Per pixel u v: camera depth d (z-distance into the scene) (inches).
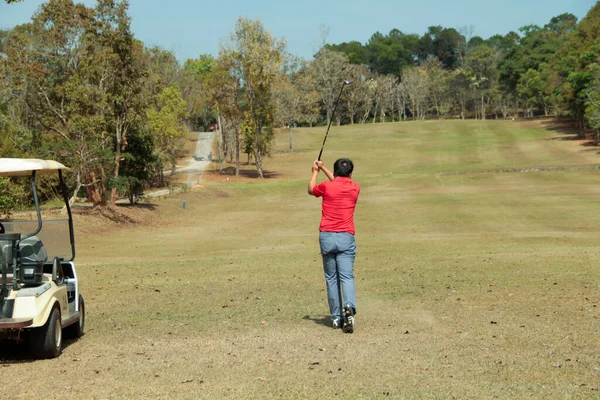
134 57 1437.0
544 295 374.3
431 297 383.6
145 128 1628.9
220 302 398.6
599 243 772.0
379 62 7352.4
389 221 1250.6
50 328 252.4
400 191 1936.5
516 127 4170.8
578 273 472.4
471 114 6643.7
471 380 199.9
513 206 1412.4
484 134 3880.4
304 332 287.1
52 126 1376.7
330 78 4909.0
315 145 3868.1
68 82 1338.6
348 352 243.0
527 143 3398.1
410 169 2844.5
